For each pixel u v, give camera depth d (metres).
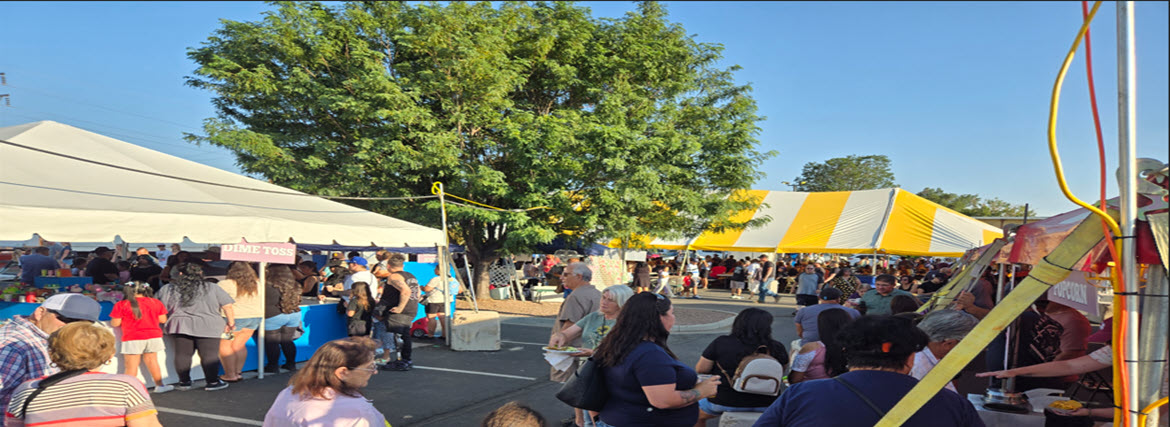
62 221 6.29
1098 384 4.88
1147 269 2.05
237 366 8.48
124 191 7.84
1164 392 1.99
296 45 18.22
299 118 19.31
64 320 4.59
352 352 3.26
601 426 3.63
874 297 8.82
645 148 18.98
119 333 7.39
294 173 17.77
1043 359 5.54
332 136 19.47
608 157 18.77
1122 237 1.95
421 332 12.92
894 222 23.64
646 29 21.38
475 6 19.27
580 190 20.12
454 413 7.37
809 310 7.46
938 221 23.44
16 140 8.27
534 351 11.69
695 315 17.23
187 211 7.62
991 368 6.07
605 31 21.61
